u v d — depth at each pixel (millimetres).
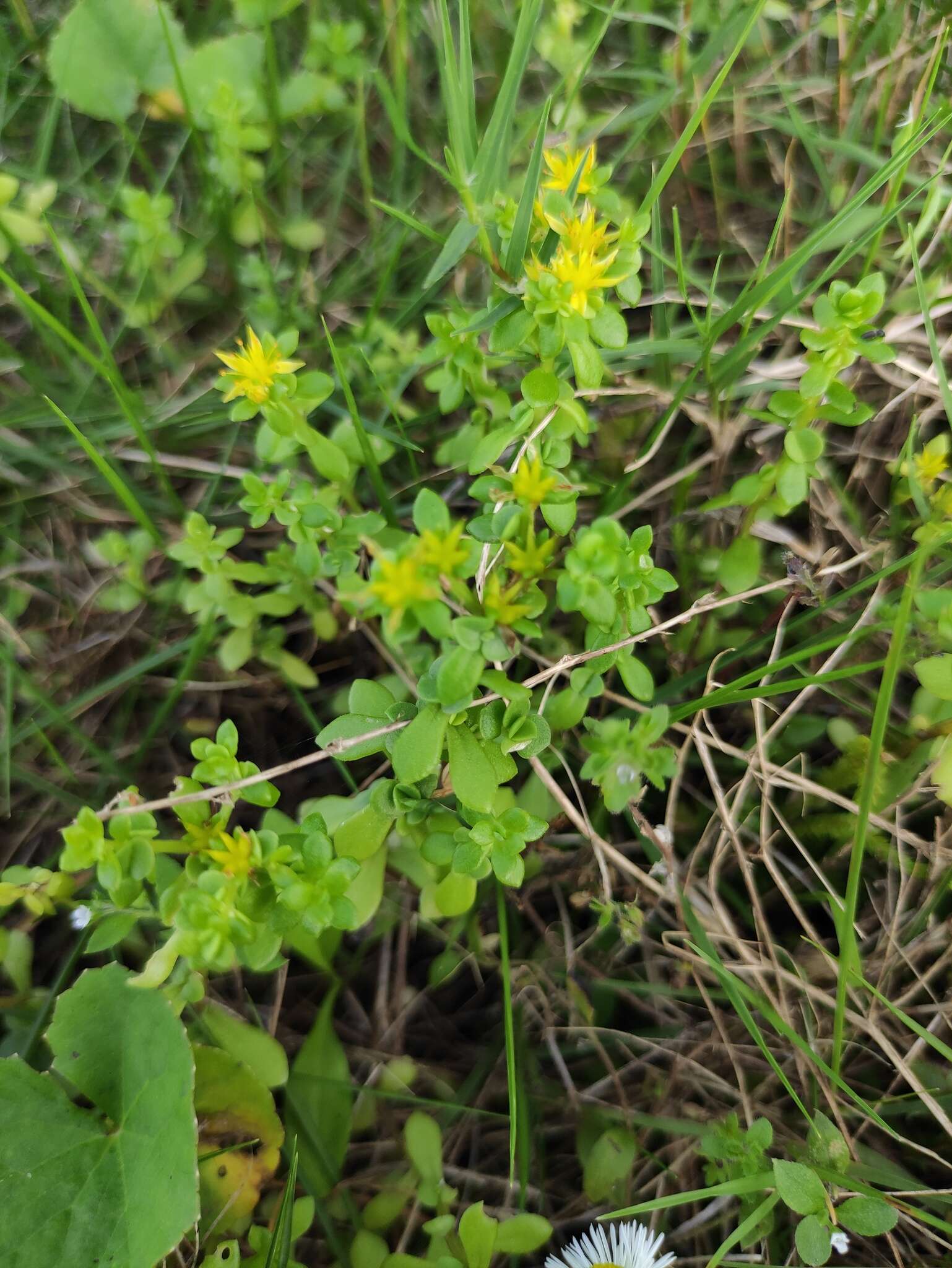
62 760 182
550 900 186
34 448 190
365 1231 155
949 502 164
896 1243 158
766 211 214
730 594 165
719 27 199
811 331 142
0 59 217
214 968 147
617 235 130
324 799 158
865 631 152
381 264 209
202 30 223
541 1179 168
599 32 184
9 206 207
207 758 131
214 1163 153
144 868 125
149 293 202
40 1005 167
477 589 134
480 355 159
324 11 219
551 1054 177
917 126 174
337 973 178
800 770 182
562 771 183
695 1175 168
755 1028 151
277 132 208
